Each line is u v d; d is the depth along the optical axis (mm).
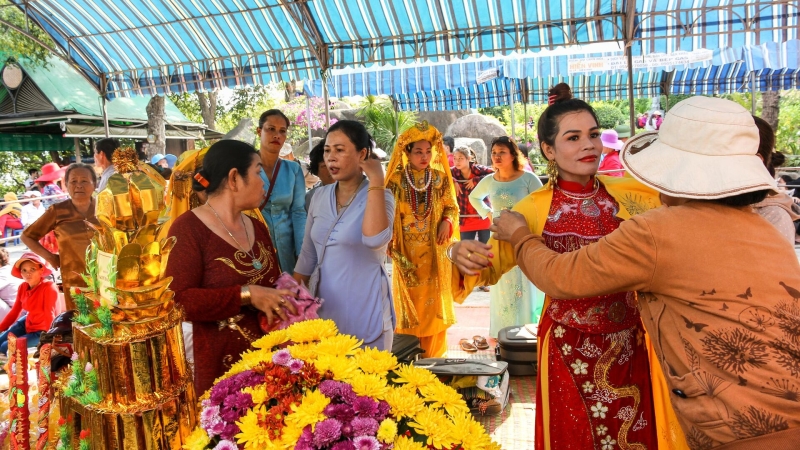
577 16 5309
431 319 4141
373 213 2529
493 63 9695
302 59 6449
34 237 4383
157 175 1449
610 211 2053
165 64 7219
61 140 14359
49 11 6711
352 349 1552
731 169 1439
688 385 1419
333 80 10312
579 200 2062
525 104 12273
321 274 2734
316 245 2756
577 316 1965
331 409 1286
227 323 2113
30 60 11867
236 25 6418
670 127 1570
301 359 1479
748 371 1325
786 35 4875
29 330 4641
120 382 1347
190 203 3055
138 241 1346
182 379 1456
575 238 2031
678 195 1455
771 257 1398
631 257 1467
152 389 1373
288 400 1315
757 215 1488
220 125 23406
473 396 3406
